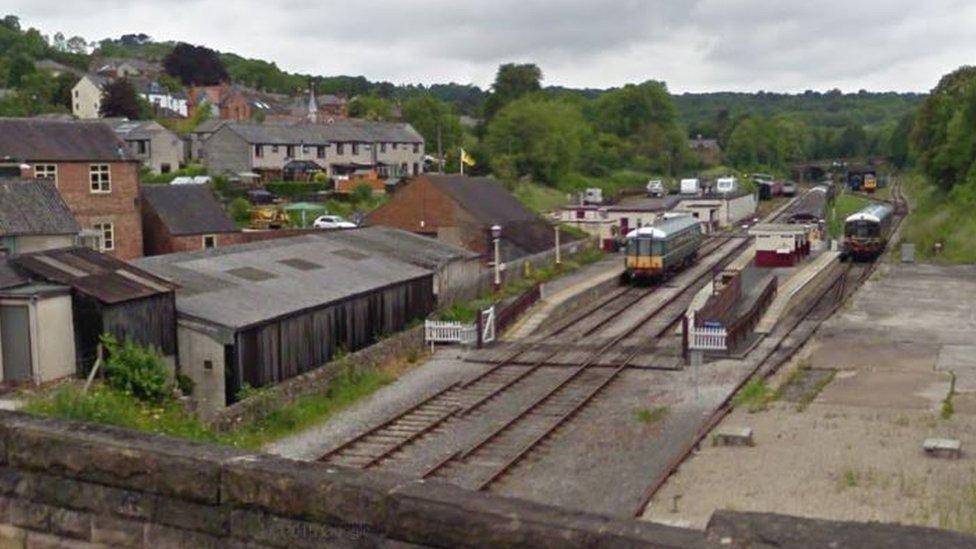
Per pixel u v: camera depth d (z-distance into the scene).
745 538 5.03
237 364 26.58
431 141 116.06
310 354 30.17
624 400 27.62
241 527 6.37
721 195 88.62
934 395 26.47
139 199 48.72
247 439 23.72
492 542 5.55
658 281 51.69
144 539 6.70
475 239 53.28
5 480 7.13
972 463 20.09
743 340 35.38
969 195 69.88
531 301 42.72
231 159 90.38
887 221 66.50
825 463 20.45
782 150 173.25
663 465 21.25
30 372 23.97
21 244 37.12
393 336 34.72
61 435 6.95
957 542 4.83
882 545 4.84
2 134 45.00
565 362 32.53
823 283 51.09
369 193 80.50
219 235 50.69
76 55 198.50
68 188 45.88
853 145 198.75
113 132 49.22
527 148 105.56
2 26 194.38
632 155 137.00
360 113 141.75
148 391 24.09
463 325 36.06
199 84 167.88
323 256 37.72
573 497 19.45
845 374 29.61
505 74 133.38
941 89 94.25
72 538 6.96
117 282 25.86
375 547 5.95
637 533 5.21
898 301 43.41
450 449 22.94
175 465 6.54
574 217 72.06
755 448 21.84
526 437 23.78
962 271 53.25
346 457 22.39
